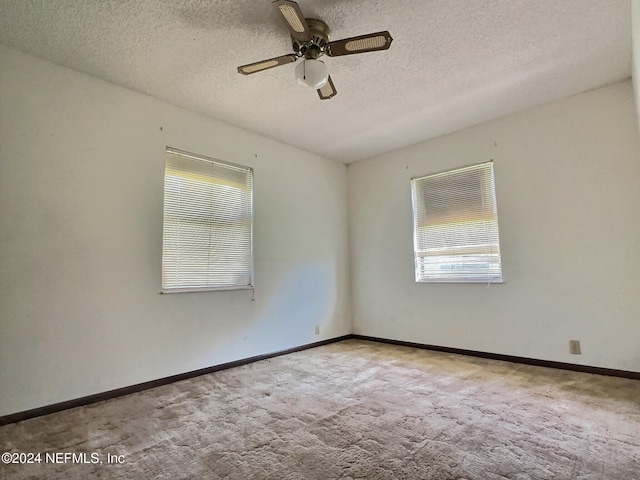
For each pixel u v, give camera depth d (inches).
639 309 108.6
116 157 109.4
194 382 115.6
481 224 144.4
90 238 102.2
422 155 164.6
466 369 124.6
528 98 125.0
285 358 145.6
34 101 95.0
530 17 84.7
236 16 82.2
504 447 69.8
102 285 103.7
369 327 182.2
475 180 146.8
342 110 131.9
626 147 112.6
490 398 96.0
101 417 88.1
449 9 81.6
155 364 112.9
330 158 186.5
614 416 82.9
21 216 90.9
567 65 105.1
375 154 181.2
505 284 136.0
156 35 88.3
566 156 123.7
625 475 60.1
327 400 97.0
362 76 109.3
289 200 163.6
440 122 143.9
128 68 102.5
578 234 120.3
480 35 91.0
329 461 66.0
